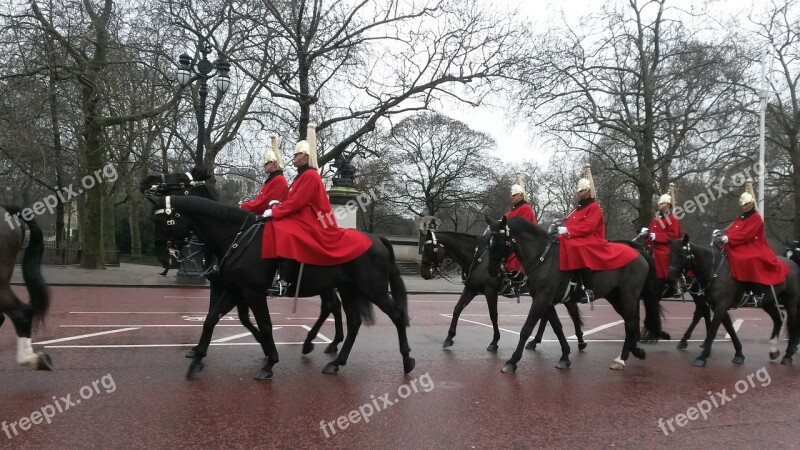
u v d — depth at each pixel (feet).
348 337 24.64
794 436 18.38
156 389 20.29
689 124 84.79
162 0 67.41
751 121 84.69
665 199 36.70
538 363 28.25
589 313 53.31
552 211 185.98
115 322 35.81
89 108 68.23
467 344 32.86
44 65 60.18
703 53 80.84
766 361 31.45
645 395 22.77
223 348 28.40
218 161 91.66
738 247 30.55
